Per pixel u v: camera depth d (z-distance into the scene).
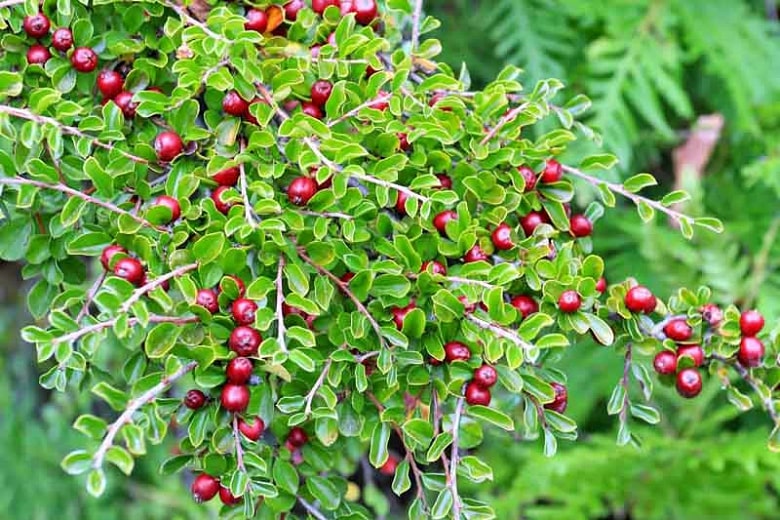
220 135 0.56
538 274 0.57
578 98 0.61
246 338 0.53
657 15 0.87
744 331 0.57
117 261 0.55
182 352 0.54
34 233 0.58
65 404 0.97
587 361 0.85
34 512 0.93
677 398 0.81
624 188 0.59
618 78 0.83
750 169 0.82
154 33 0.59
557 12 0.87
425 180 0.55
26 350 1.09
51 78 0.57
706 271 0.81
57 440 0.97
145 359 0.56
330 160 0.56
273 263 0.55
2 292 1.13
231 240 0.56
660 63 0.86
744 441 0.79
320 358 0.55
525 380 0.56
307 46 0.59
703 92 0.94
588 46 0.88
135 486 0.95
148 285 0.53
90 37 0.58
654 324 0.58
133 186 0.57
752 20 0.92
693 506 0.83
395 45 0.61
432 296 0.56
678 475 0.82
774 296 0.80
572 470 0.83
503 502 0.82
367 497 0.72
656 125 0.82
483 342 0.55
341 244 0.56
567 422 0.56
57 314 0.53
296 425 0.56
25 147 0.57
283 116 0.56
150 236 0.56
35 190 0.55
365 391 0.57
